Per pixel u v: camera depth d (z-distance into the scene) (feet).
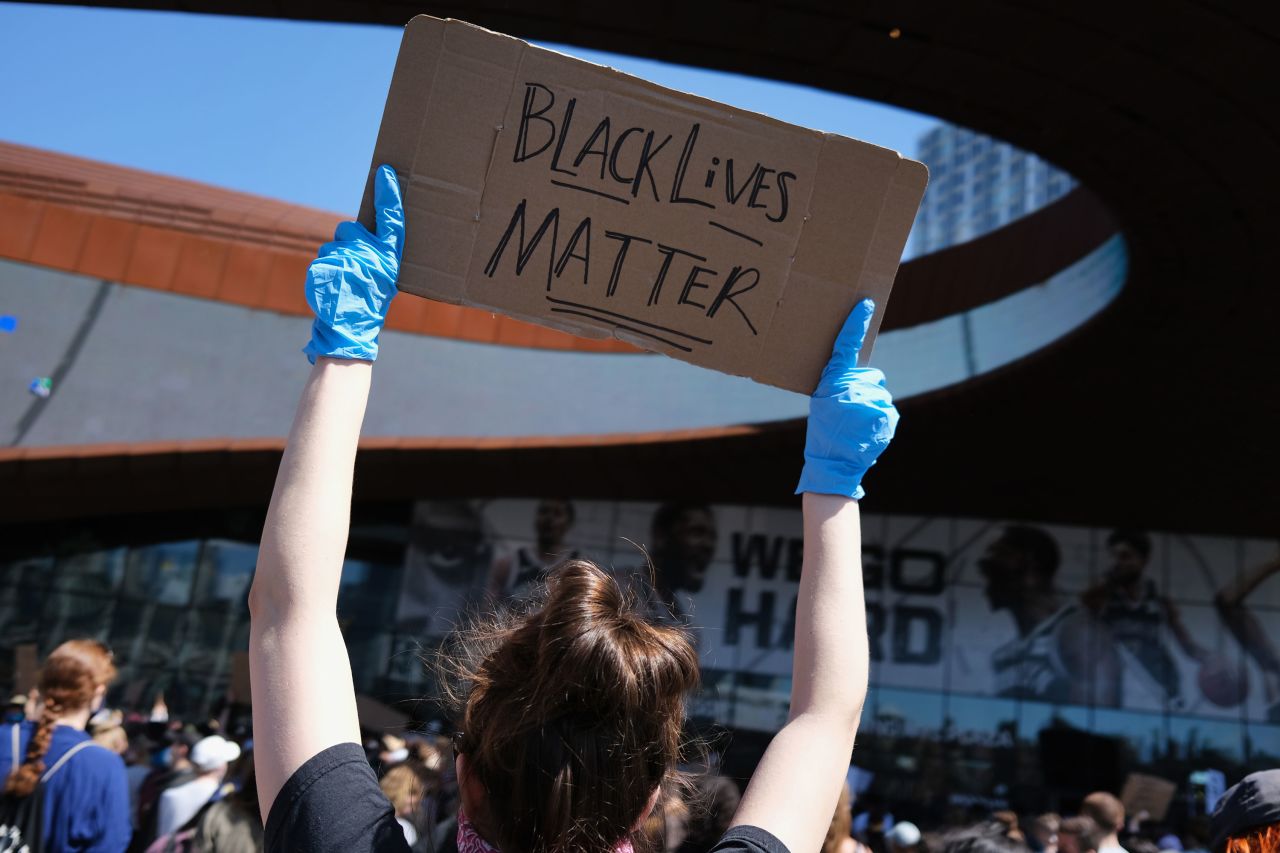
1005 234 54.29
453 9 31.48
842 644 4.00
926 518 70.38
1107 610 67.72
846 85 35.50
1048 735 65.87
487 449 58.80
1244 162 34.91
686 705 3.63
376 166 4.87
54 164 57.98
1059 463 60.80
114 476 55.57
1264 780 6.31
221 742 15.85
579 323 5.08
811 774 3.65
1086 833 16.01
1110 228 45.68
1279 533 67.15
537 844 3.21
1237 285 42.22
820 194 5.04
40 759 10.69
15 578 62.80
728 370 5.12
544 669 3.34
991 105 35.55
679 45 33.63
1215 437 55.93
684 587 67.56
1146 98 33.14
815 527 4.35
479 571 67.00
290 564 3.52
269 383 56.70
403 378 59.72
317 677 3.36
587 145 4.97
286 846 3.08
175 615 64.23
